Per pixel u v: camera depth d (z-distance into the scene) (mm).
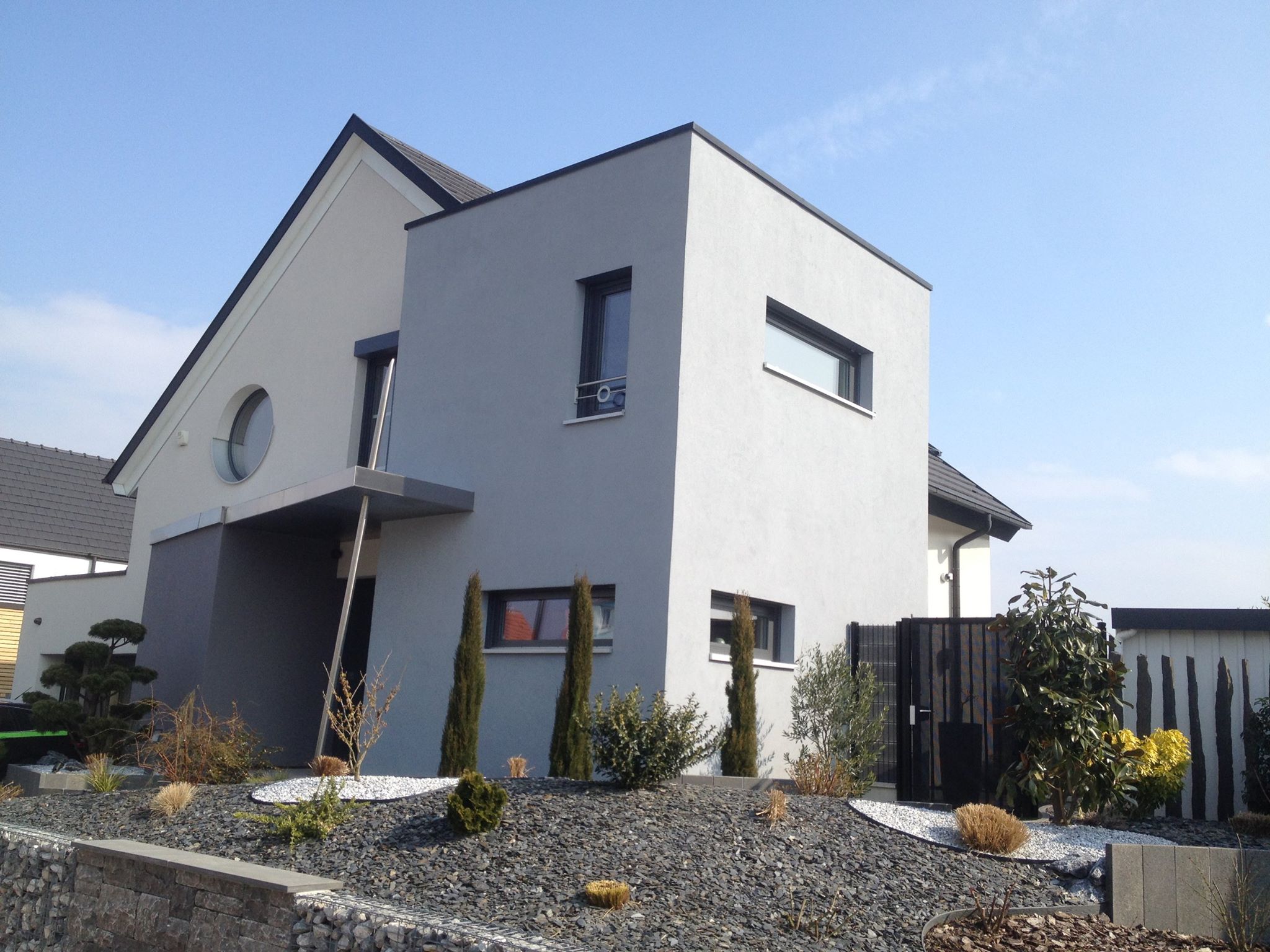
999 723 9875
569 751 10688
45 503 33250
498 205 14273
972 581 20094
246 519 14820
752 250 13227
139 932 7586
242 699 15320
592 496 12344
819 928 6371
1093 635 9703
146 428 21672
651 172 12680
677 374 11898
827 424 14297
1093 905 7473
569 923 6266
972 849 8086
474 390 13922
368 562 16766
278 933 6621
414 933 5965
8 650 30891
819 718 12531
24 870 8750
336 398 17281
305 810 8406
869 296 15500
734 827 8016
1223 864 7809
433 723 13164
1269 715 10812
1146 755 10203
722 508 12320
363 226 17625
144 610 17500
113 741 14438
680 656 11492
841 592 14172
